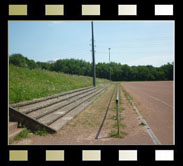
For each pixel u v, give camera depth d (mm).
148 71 85250
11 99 7840
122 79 86938
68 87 17734
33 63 53594
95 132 6086
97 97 16828
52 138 5488
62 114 8141
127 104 12344
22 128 5934
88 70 75812
